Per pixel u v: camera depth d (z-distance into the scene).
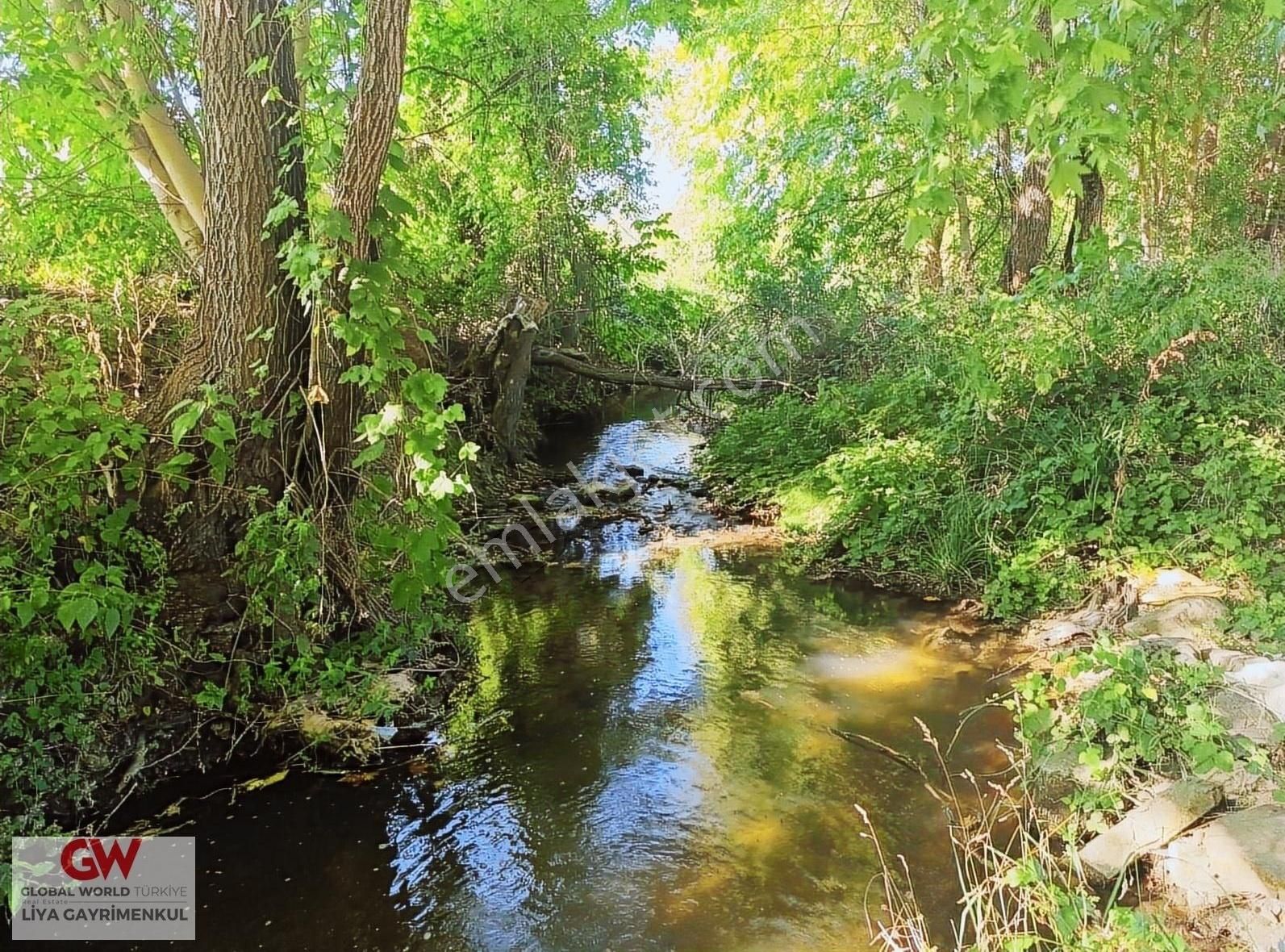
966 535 6.00
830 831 3.34
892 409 8.02
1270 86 9.59
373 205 4.07
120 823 3.40
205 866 3.17
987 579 5.80
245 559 4.11
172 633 3.90
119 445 3.89
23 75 5.08
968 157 9.97
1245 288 6.31
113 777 3.50
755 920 2.86
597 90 11.14
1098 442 5.72
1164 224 11.04
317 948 2.77
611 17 10.34
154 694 3.77
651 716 4.35
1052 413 6.21
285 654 4.21
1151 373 5.77
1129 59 3.15
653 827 3.40
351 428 4.46
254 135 4.11
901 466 6.86
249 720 3.97
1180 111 5.34
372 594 4.70
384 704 4.15
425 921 2.89
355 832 3.39
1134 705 3.45
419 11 9.42
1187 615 4.44
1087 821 3.17
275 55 4.17
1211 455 5.31
